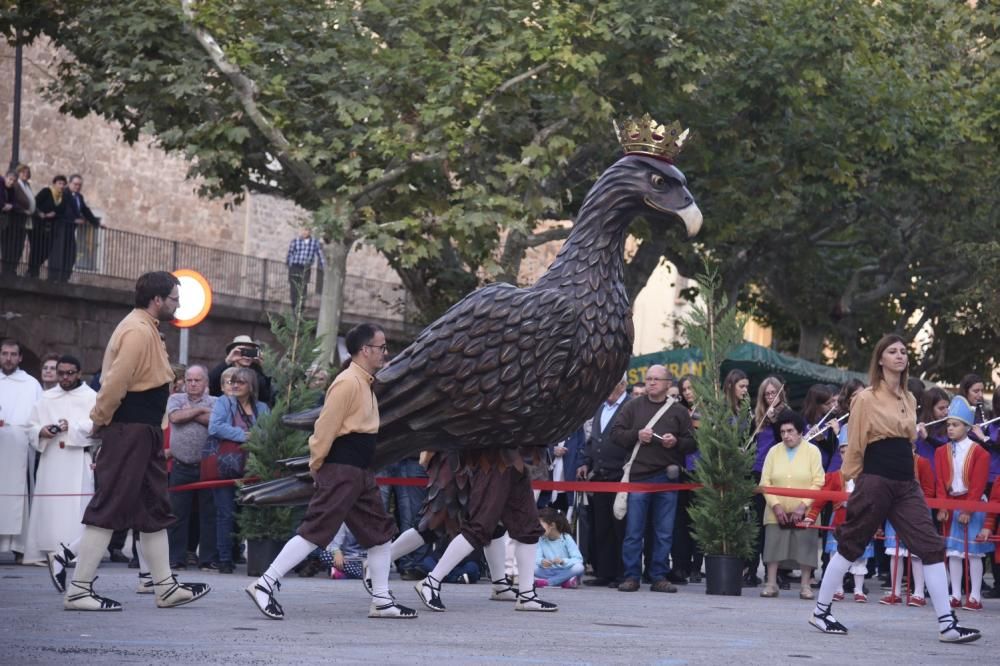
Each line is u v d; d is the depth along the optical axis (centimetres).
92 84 2691
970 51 3444
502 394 1193
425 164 2530
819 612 1138
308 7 2641
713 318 1605
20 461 1795
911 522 1105
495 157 2681
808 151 2945
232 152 2566
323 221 2481
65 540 1758
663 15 2653
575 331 1204
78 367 1792
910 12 3278
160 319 1118
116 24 2573
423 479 1619
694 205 1227
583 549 1792
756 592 1675
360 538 1100
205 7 2525
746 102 2831
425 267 3234
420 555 1586
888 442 1106
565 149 2553
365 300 4328
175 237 4197
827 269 3800
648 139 1246
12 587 1347
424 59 2538
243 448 1602
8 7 2655
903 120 3031
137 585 1372
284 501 1262
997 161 3359
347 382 1082
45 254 3216
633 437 1608
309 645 888
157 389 1106
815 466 1600
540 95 2703
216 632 952
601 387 1224
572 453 1822
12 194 3131
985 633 1194
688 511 1580
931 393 1667
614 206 1230
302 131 2612
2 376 1819
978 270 3462
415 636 970
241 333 3762
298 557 1071
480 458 1213
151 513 1111
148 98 2645
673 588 1600
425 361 1204
